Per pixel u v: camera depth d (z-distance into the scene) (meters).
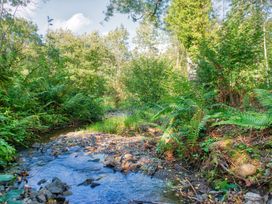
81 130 7.66
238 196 2.74
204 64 5.83
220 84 5.61
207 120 4.31
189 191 3.12
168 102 5.85
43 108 8.45
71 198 3.12
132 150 4.84
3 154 4.38
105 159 4.51
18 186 3.48
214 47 5.96
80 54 21.97
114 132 7.08
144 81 9.42
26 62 10.79
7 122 5.79
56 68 11.68
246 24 6.31
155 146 4.92
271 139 3.52
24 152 5.34
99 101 10.97
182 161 4.01
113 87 18.55
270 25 7.87
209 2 14.83
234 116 3.99
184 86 5.32
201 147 3.85
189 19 15.47
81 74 16.97
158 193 3.16
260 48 6.25
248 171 2.96
